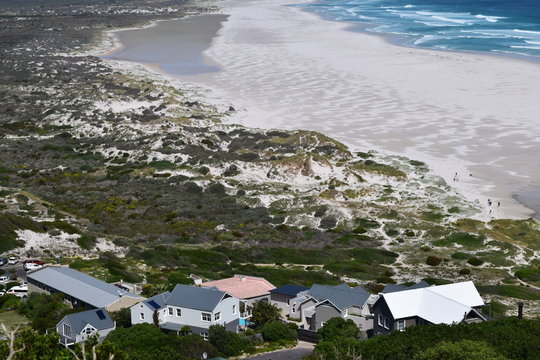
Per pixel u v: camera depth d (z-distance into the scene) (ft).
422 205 448.24
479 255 369.09
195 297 258.98
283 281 319.88
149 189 496.23
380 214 431.84
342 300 269.44
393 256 371.97
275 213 446.60
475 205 442.50
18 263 337.11
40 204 446.60
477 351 214.69
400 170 506.07
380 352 224.53
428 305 256.73
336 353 222.48
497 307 287.69
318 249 383.86
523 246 380.58
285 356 238.27
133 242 381.60
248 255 365.40
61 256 350.84
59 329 246.88
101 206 454.81
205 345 235.61
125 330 241.96
